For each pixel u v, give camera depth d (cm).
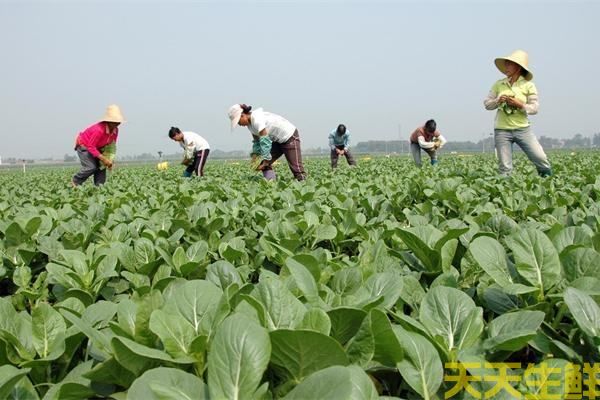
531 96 1021
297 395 126
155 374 137
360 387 135
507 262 215
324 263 287
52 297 315
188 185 969
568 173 1052
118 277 312
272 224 386
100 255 301
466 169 1202
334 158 1941
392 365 165
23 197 915
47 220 442
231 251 328
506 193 593
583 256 205
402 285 202
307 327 159
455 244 254
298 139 1254
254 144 1252
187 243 414
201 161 1540
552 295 190
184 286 184
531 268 202
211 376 133
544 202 512
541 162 1048
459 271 276
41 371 179
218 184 1023
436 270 273
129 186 1117
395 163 2148
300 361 142
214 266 247
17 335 189
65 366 187
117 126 1272
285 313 170
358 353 154
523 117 1034
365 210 556
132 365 156
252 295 175
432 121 1753
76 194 920
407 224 498
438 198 569
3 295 362
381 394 175
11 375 147
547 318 200
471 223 336
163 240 340
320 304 193
